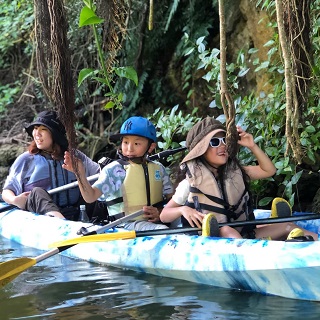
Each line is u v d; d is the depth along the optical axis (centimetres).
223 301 317
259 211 446
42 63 342
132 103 720
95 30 349
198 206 376
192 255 353
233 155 348
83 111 779
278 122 495
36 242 475
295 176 473
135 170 425
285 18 309
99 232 393
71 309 312
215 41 674
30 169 519
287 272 309
